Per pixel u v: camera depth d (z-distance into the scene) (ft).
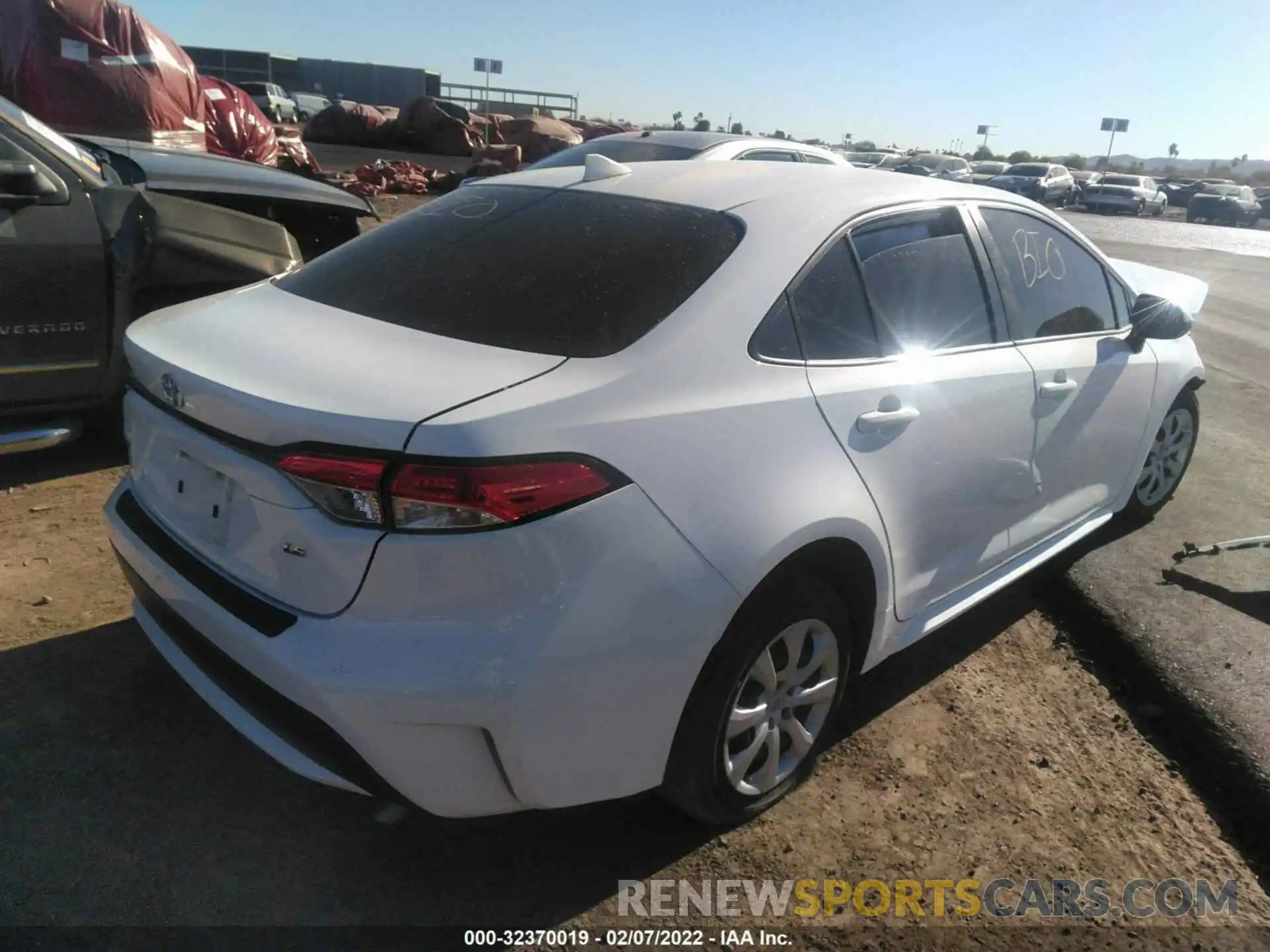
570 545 6.51
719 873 8.16
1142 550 14.96
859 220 9.27
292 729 6.92
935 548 9.84
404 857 8.11
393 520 6.31
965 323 10.26
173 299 15.20
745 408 7.63
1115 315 13.24
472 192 10.56
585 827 8.57
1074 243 12.56
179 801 8.50
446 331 7.77
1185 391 15.33
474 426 6.31
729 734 7.93
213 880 7.70
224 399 6.98
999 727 10.38
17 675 9.93
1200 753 10.09
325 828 8.34
